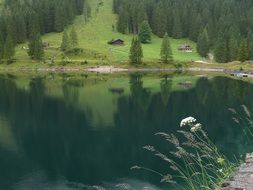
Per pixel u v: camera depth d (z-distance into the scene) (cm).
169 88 11962
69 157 5122
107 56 18612
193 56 19488
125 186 1112
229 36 19200
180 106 8744
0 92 11556
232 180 931
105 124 7219
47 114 8300
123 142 5759
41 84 13575
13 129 6888
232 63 17325
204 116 7150
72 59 18300
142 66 17525
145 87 12450
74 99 10369
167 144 5475
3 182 4219
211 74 16038
